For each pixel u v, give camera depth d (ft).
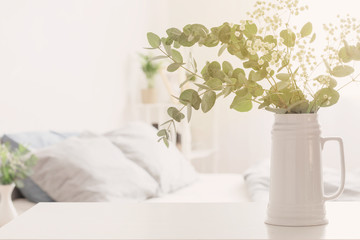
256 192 7.93
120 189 8.02
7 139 8.55
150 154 9.44
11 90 9.45
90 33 12.50
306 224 3.92
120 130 10.09
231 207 4.72
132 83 14.78
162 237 3.72
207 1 16.55
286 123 3.90
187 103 3.97
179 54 4.03
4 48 9.30
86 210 4.66
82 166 8.07
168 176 9.18
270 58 3.91
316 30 13.30
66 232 3.90
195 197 8.46
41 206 4.85
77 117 11.75
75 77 11.72
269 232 3.78
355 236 3.64
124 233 3.85
